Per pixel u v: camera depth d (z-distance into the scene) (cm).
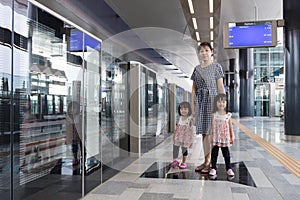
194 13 690
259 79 3509
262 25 1030
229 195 414
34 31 330
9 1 296
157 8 846
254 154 741
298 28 1002
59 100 377
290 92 1025
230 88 3550
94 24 681
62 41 381
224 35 1048
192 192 430
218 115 482
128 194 421
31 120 328
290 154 742
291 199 397
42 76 346
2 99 290
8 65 296
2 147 291
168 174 519
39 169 338
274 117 3161
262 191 432
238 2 1138
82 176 412
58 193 368
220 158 686
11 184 300
